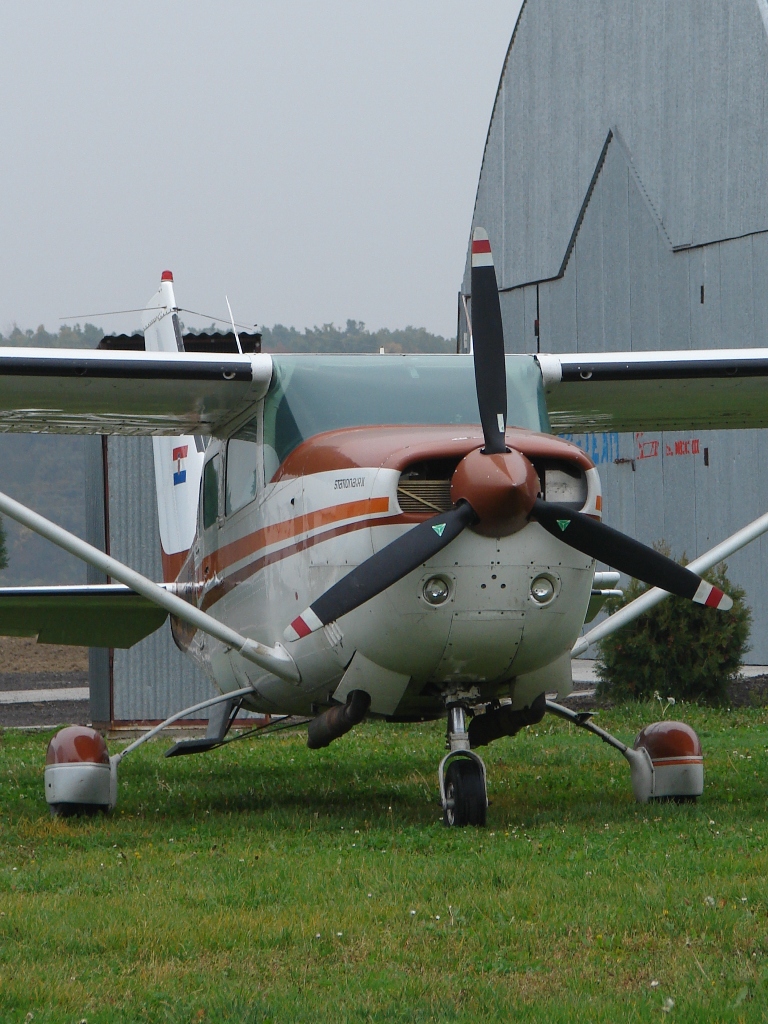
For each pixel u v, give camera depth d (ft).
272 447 91.40
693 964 49.98
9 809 96.22
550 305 269.85
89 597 111.65
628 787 104.12
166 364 88.33
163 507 138.00
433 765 121.70
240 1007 45.32
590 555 79.15
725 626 168.25
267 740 148.87
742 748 128.57
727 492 229.04
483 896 60.95
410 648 79.56
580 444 261.03
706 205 231.30
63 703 209.67
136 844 79.46
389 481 77.56
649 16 240.94
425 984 48.29
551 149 266.98
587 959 51.37
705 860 68.59
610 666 172.24
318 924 56.49
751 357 96.53
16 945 53.62
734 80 223.71
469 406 88.94
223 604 104.01
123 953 52.90
